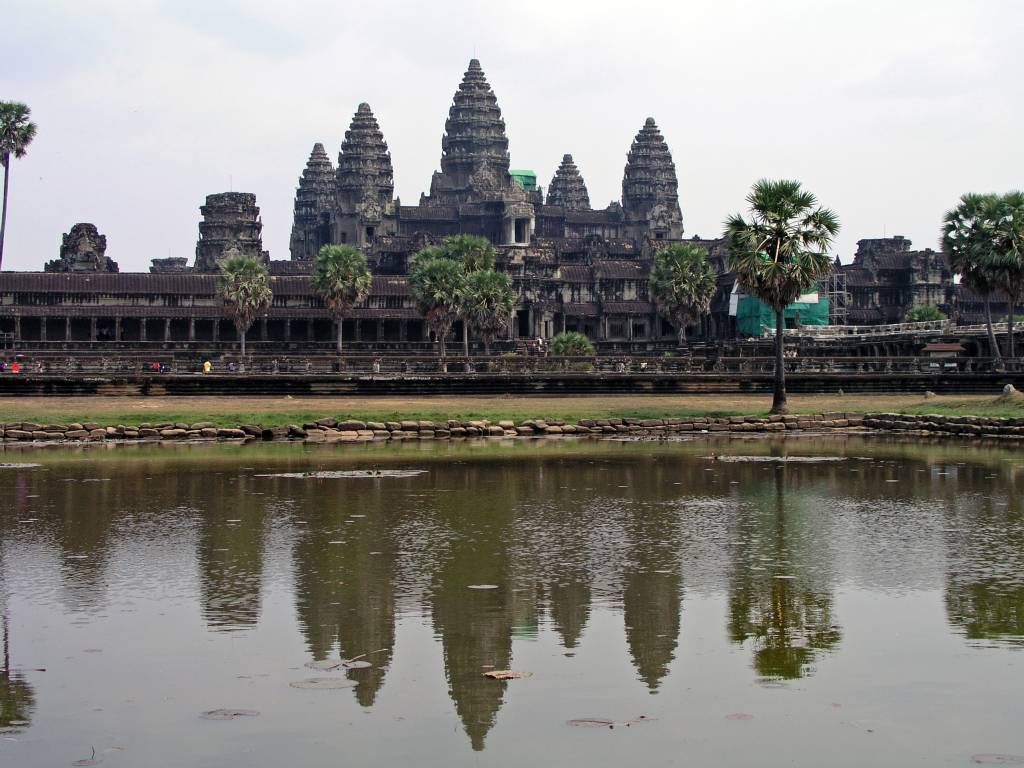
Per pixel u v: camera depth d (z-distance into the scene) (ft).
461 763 57.06
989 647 73.20
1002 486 145.59
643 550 102.83
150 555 101.09
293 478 156.15
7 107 548.31
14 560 99.04
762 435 233.55
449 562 97.91
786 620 79.51
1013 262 354.54
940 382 330.75
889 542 106.32
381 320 631.15
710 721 61.93
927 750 58.13
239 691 66.49
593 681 67.87
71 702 64.90
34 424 223.51
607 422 240.94
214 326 608.60
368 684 67.56
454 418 243.40
